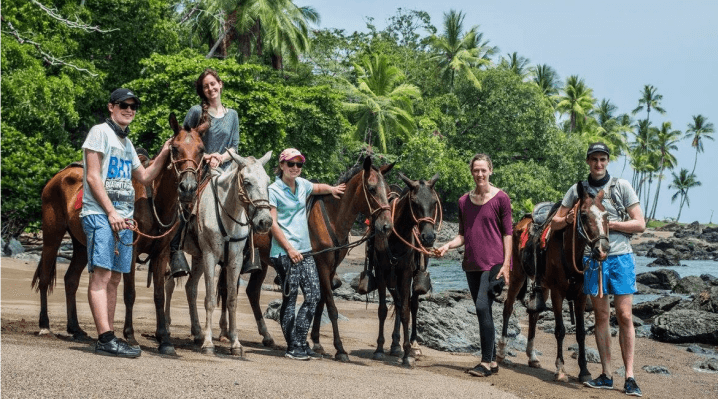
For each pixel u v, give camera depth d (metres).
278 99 30.39
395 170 47.69
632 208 7.16
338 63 53.34
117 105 5.84
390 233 7.73
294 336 7.03
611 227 7.05
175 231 6.90
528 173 52.28
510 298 8.74
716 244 59.28
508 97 55.28
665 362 10.45
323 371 6.16
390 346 9.28
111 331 5.68
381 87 49.62
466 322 10.32
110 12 28.75
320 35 52.41
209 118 7.56
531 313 8.58
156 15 30.00
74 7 26.84
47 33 25.52
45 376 4.31
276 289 16.12
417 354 8.70
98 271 5.68
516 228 8.74
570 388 7.14
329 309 7.60
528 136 54.53
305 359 6.98
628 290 7.10
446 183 50.62
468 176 50.69
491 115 54.72
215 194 6.73
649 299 20.83
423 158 48.03
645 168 104.69
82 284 12.81
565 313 14.70
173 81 27.41
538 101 55.75
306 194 7.39
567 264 7.36
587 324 13.25
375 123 47.34
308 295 7.05
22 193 18.62
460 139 56.91
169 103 27.55
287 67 45.34
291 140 33.81
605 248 6.72
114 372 4.68
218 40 37.50
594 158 7.30
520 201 52.03
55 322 8.23
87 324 8.34
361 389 5.25
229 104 27.94
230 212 6.61
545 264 7.86
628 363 7.16
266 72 38.94
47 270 7.23
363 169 7.44
